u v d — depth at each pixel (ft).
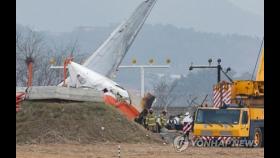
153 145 462.19
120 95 571.69
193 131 480.23
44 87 488.85
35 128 460.55
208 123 477.77
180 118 636.07
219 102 504.43
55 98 486.38
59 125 464.24
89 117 479.41
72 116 474.49
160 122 576.61
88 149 415.03
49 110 474.90
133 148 428.56
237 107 485.56
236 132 471.62
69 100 491.31
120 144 460.96
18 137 451.94
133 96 580.71
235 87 502.79
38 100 486.79
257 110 476.13
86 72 575.38
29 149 406.82
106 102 541.34
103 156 368.89
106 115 487.20
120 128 483.10
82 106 486.79
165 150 415.44
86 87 565.12
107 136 471.62
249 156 380.37
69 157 361.10
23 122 466.29
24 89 493.36
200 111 482.28
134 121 545.03
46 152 389.39
